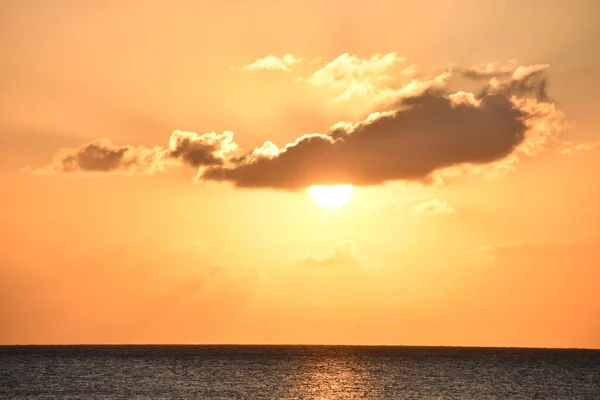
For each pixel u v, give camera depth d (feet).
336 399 501.56
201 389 557.33
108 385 581.94
